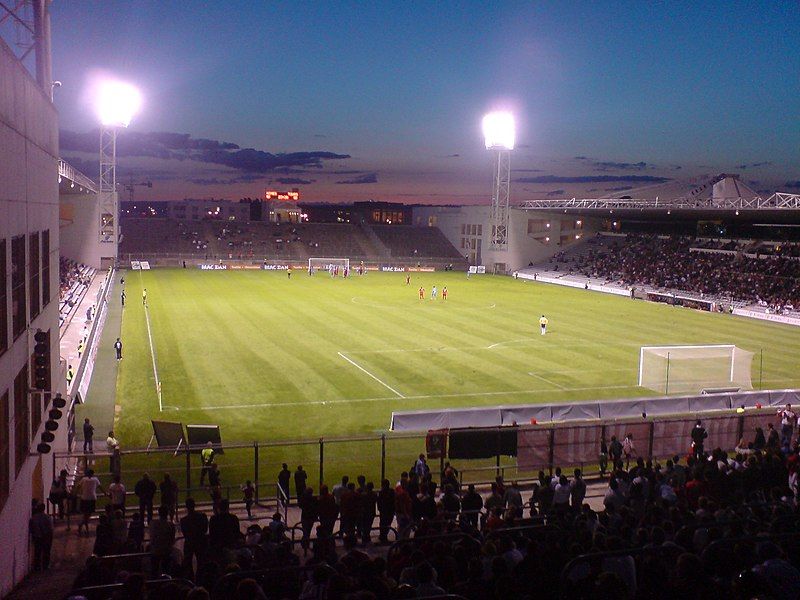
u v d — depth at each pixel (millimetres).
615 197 109312
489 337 49125
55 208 22312
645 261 92125
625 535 11641
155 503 20516
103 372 36500
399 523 15422
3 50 13273
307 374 36875
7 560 13445
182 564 11734
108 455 19656
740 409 29453
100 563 10281
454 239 121750
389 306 64500
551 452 22094
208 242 112062
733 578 8398
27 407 16578
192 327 50281
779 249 82125
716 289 74250
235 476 22891
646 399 28422
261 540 12703
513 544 10281
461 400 32625
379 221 168750
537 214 108188
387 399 32469
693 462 20328
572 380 36938
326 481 22641
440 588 8062
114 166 83125
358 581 8047
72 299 55906
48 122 20516
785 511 12617
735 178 96938
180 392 33031
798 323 59469
